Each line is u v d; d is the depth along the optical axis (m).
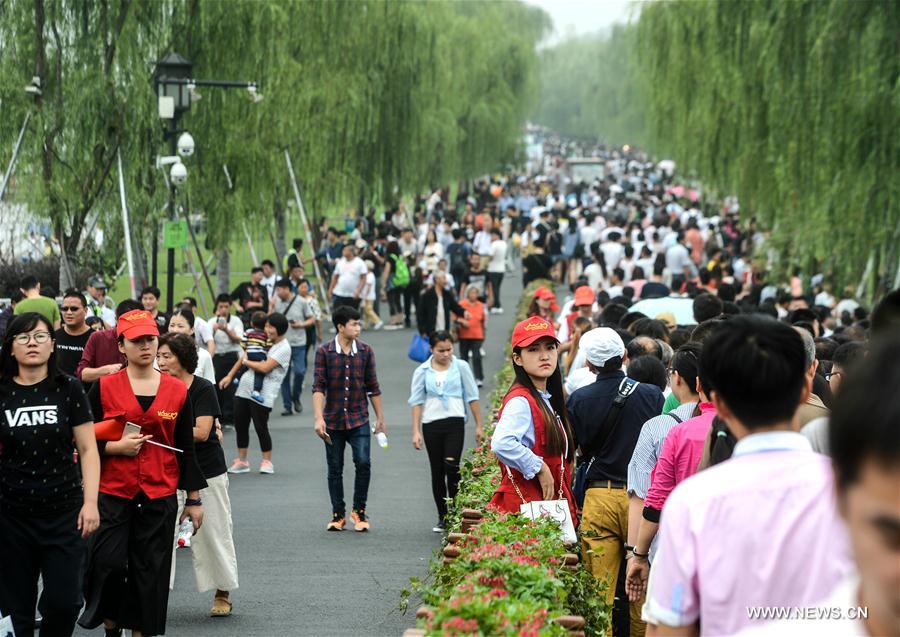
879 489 3.48
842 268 44.62
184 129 50.22
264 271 49.31
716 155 66.44
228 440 35.66
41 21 41.91
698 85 70.56
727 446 10.18
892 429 3.44
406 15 75.75
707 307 24.73
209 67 50.38
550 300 40.69
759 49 51.06
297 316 41.12
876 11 41.44
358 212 92.38
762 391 6.34
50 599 14.01
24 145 41.69
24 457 13.78
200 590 17.62
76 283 42.09
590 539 14.83
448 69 96.19
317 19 64.62
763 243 51.38
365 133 73.25
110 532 14.83
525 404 14.03
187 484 15.41
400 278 62.97
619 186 149.75
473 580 10.69
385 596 18.83
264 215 55.19
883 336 3.58
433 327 44.75
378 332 61.66
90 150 42.38
